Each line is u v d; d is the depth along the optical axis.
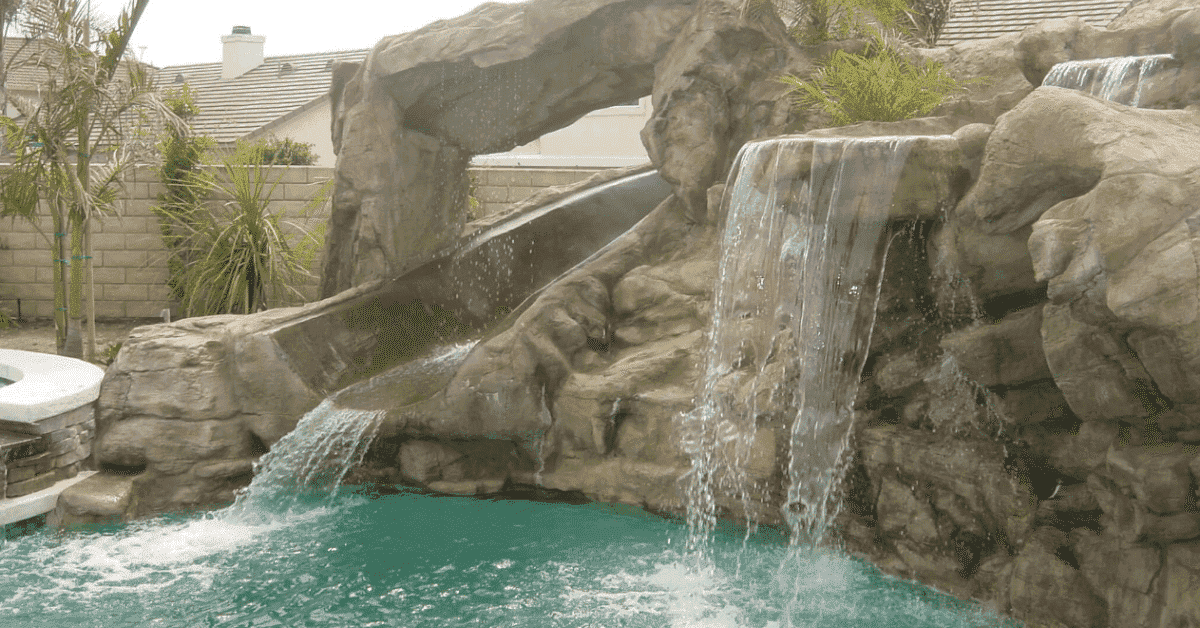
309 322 9.40
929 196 5.92
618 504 8.03
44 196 11.84
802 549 6.97
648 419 7.92
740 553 7.07
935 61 8.95
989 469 6.04
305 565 7.09
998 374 5.85
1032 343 5.67
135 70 11.16
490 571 6.91
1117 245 4.37
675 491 7.70
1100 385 4.95
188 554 7.32
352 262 10.73
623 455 8.10
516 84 10.05
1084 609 5.32
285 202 15.82
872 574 6.54
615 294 9.16
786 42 9.20
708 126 9.16
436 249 10.90
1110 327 4.67
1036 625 5.56
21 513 7.68
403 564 7.09
